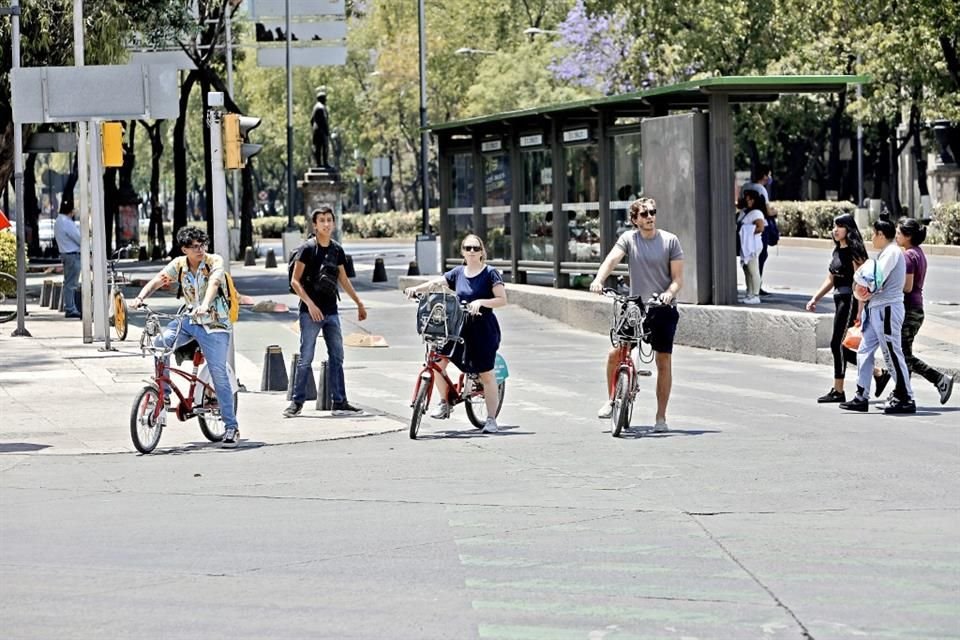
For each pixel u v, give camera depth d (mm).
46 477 43062
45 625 26156
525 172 106938
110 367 71125
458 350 49750
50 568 30766
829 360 71938
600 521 34594
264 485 40781
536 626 25484
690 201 82938
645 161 87000
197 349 49406
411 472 42375
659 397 49438
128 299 118688
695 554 30938
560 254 102000
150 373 68562
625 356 48969
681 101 89000
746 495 37594
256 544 32719
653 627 25281
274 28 175125
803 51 185625
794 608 26391
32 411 56719
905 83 188000
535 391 62438
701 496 37562
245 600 27703
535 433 49969
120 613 26922
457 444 47844
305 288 54688
